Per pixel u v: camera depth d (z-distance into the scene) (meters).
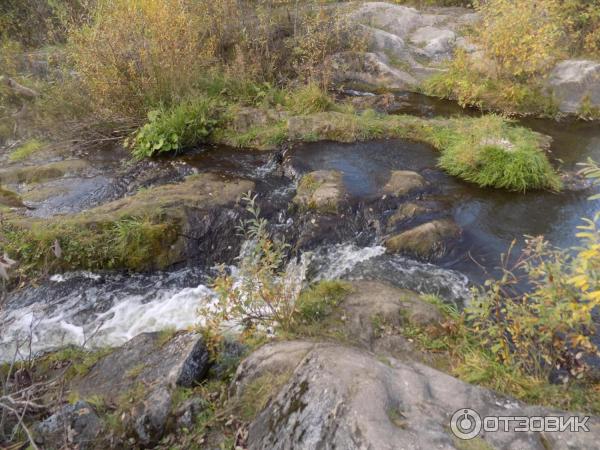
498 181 6.58
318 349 2.90
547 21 9.25
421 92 10.39
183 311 5.07
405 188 6.34
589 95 9.14
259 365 3.21
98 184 7.08
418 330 4.05
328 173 6.71
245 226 5.99
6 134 8.82
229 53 10.11
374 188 6.46
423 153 7.55
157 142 7.70
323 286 4.68
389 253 5.59
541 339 3.32
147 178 7.13
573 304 2.97
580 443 2.27
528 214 6.04
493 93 9.56
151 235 5.61
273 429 2.52
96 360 4.14
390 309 4.23
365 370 2.60
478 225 5.82
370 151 7.60
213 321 3.84
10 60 10.01
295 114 8.48
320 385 2.51
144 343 4.09
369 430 2.16
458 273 5.14
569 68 9.44
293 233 5.93
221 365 3.68
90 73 8.16
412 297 4.54
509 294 4.69
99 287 5.36
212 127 8.27
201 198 6.21
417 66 11.23
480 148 6.89
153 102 8.22
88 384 3.76
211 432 2.91
